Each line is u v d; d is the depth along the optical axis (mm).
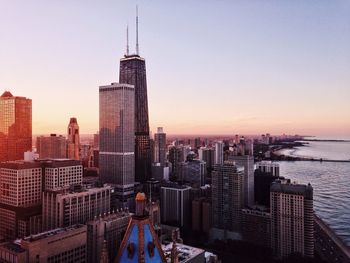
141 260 78125
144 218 81938
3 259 187625
